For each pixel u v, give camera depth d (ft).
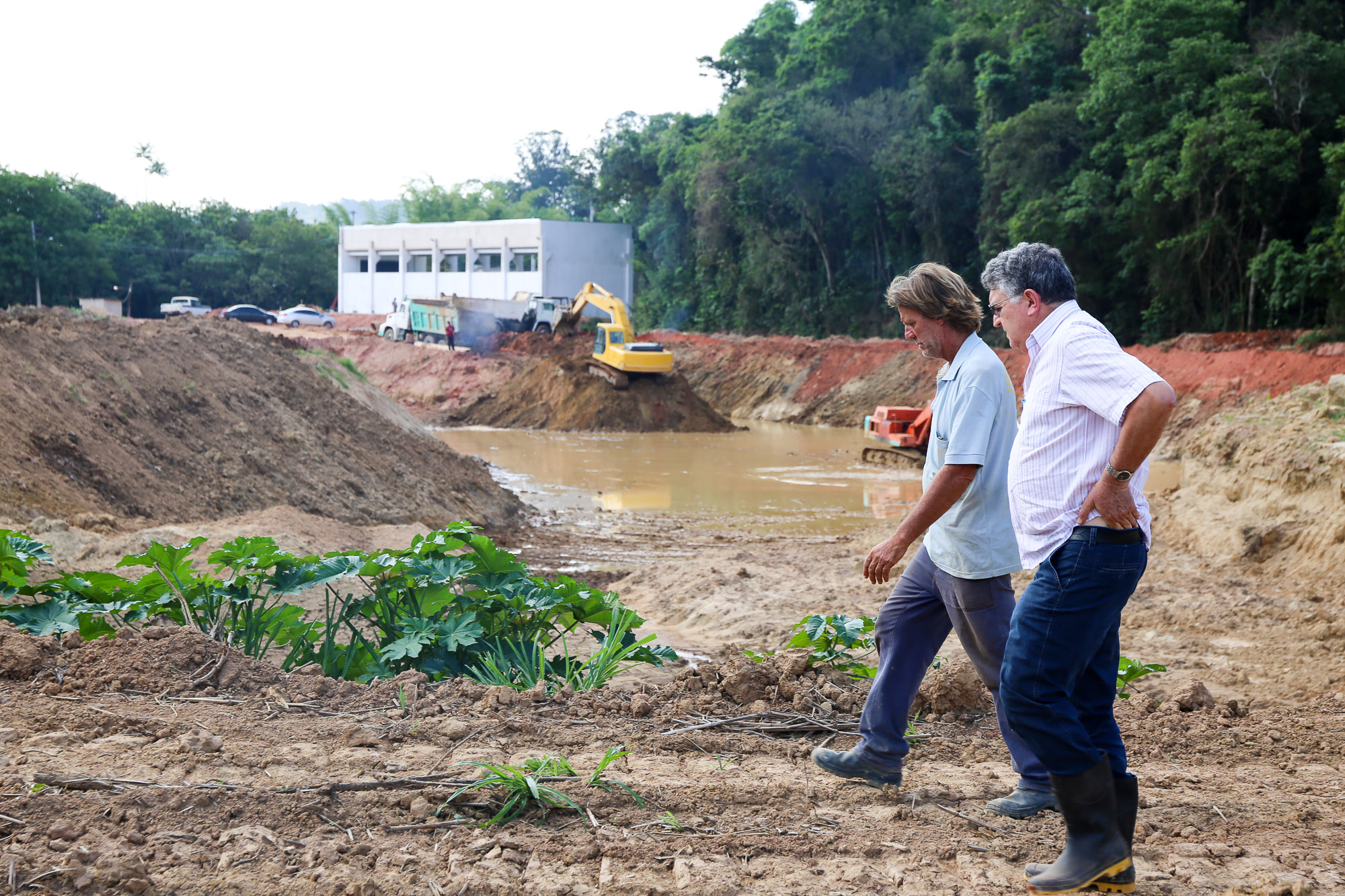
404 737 12.84
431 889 8.86
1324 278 87.61
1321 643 23.97
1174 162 97.50
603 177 204.44
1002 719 11.67
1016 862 10.10
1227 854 10.28
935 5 153.99
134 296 237.25
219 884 8.64
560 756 12.68
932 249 137.28
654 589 34.06
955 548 11.56
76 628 15.64
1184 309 105.29
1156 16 99.76
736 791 11.62
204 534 29.91
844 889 9.24
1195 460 42.86
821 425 118.93
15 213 199.52
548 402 113.19
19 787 10.09
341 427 53.11
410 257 220.23
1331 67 90.43
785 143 144.46
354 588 26.35
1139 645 24.86
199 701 13.58
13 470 32.55
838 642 17.12
